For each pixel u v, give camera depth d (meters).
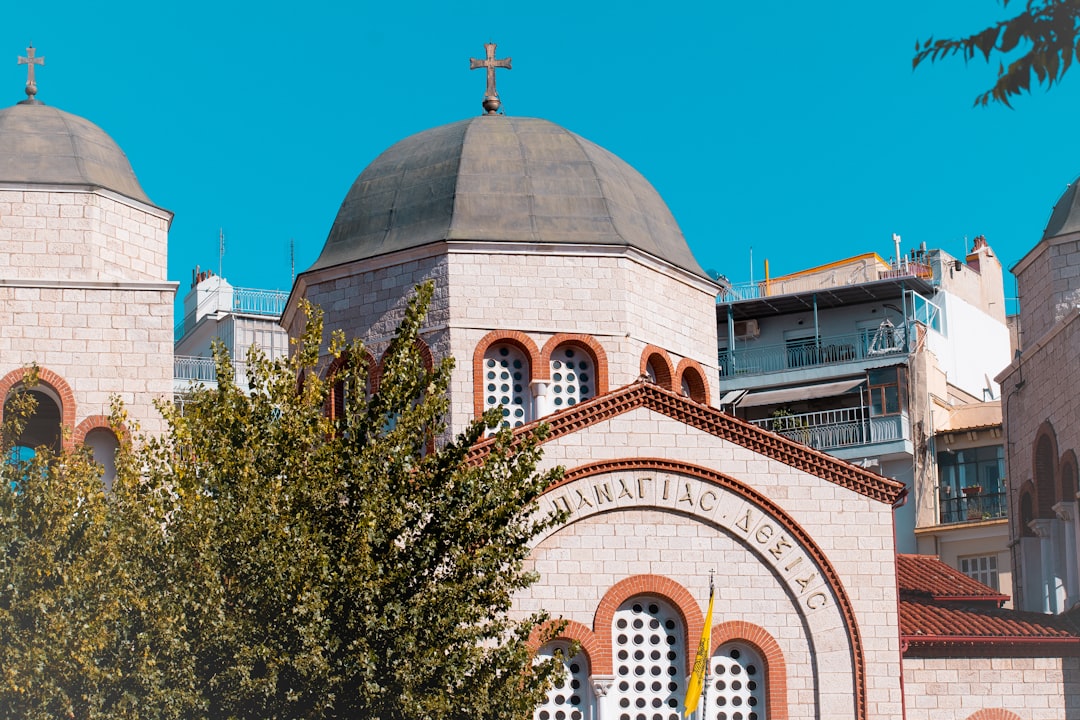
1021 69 20.61
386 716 37.47
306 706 37.31
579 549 47.03
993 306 98.19
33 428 53.84
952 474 80.69
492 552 39.06
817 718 46.97
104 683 37.22
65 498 39.69
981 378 92.69
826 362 88.06
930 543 78.69
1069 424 53.56
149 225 52.72
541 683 39.41
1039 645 49.97
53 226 51.25
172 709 36.66
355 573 37.72
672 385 54.81
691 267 56.66
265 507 38.22
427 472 39.91
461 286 53.22
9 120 53.12
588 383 53.44
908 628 49.41
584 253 53.97
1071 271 55.03
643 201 56.94
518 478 40.03
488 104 59.41
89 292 50.84
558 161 56.09
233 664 37.19
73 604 38.09
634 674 47.00
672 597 47.00
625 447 47.75
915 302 89.06
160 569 38.34
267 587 37.34
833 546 47.97
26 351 50.19
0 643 37.59
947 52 20.81
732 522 47.78
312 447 39.94
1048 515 55.62
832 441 83.00
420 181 55.97
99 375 50.38
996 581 76.69
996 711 49.53
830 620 47.53
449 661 38.09
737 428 48.34
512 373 53.28
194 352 92.12
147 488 40.00
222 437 39.50
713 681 47.22
